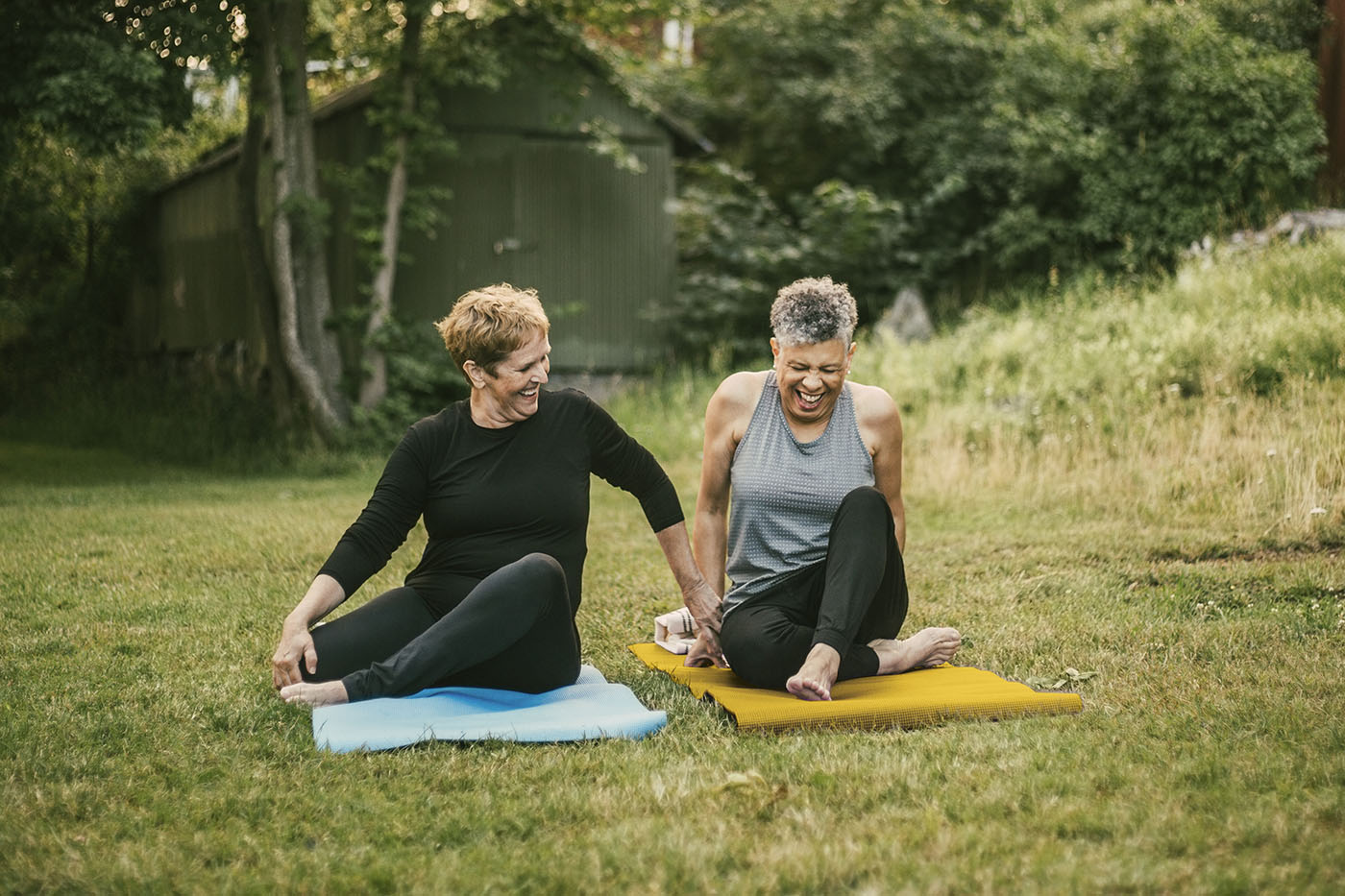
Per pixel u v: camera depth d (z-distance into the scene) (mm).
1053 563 5523
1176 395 7949
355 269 13602
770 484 3510
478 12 13680
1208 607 4555
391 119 12555
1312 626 4168
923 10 17031
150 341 19250
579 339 14477
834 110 16422
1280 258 10219
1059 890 2033
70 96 9633
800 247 15078
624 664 3938
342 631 3287
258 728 3107
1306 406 7180
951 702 3170
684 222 15680
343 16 13805
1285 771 2604
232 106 20953
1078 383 8758
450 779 2703
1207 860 2160
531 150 14164
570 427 3438
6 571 5617
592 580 5504
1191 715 3096
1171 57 13352
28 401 17453
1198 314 9727
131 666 3828
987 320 12094
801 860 2174
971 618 4523
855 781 2625
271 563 5879
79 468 11805
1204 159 13031
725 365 14477
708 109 18766
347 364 13445
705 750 2920
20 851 2295
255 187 12492
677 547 3604
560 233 14336
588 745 2961
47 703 3367
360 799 2586
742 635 3398
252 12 11586
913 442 8758
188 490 9727
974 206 16375
